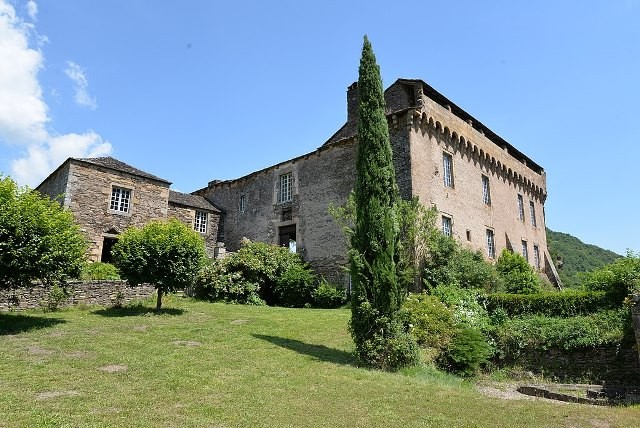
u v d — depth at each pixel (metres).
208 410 5.80
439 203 20.44
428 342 11.62
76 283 14.47
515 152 29.27
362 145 11.22
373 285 10.15
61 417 5.19
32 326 10.87
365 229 10.62
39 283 13.31
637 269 13.12
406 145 19.45
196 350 9.27
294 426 5.49
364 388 7.52
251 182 26.91
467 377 10.84
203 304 17.16
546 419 6.61
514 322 13.66
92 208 21.11
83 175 21.06
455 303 14.38
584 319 12.77
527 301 14.25
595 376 11.63
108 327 11.30
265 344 10.40
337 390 7.26
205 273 19.50
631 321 11.63
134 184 22.92
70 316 12.79
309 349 10.47
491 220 24.48
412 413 6.41
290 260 21.69
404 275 10.56
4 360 7.69
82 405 5.67
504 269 21.42
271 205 25.11
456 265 18.16
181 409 5.78
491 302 14.97
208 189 29.95
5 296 12.85
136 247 13.80
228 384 7.05
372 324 9.93
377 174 10.84
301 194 23.45
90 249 20.62
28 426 4.86
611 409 7.60
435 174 20.62
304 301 20.36
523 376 11.98
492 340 13.02
